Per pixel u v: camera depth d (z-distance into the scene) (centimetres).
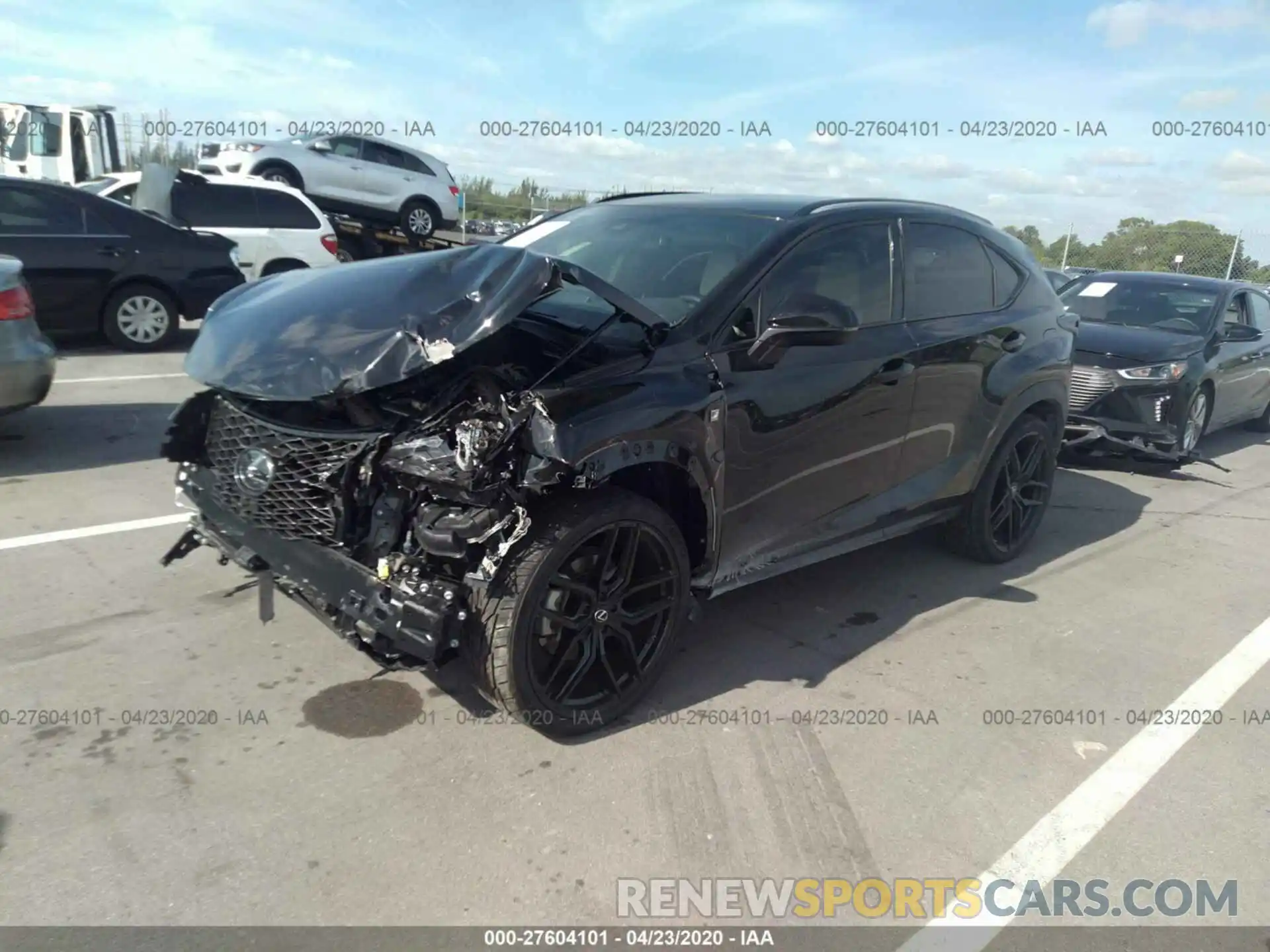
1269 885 276
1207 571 548
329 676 357
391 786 296
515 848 271
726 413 342
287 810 282
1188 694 390
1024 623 453
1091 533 609
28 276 922
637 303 332
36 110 1845
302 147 1480
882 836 288
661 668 347
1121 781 324
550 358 321
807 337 348
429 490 292
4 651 360
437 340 291
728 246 385
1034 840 290
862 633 429
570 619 313
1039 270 541
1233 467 852
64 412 726
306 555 310
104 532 484
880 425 416
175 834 269
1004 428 491
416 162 1617
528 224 480
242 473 325
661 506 355
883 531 444
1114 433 748
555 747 322
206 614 400
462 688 355
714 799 300
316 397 297
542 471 285
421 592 288
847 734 343
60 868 253
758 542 377
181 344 1072
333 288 343
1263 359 928
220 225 1143
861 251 417
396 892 252
